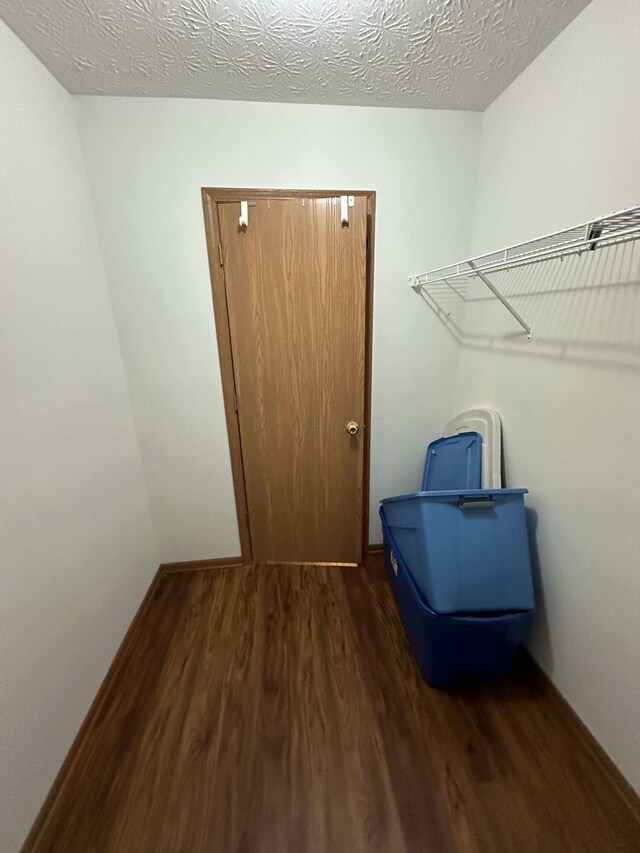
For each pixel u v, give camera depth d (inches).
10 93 42.3
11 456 39.7
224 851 38.3
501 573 49.9
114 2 39.8
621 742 42.1
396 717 50.8
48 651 43.7
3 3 39.5
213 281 65.4
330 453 77.4
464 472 66.0
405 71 51.6
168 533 80.7
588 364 43.4
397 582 64.0
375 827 39.8
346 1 40.1
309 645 62.5
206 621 68.4
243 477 78.2
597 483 43.2
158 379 70.6
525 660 58.2
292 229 64.1
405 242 67.7
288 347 70.3
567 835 38.8
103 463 60.0
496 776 44.0
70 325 52.7
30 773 39.4
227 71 51.1
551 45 46.0
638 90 35.3
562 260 46.7
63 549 47.9
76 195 55.8
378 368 74.6
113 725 50.6
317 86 54.7
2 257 40.0
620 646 41.4
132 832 39.9
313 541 83.5
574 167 43.9
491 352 64.3
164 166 59.7
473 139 64.0
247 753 46.9
